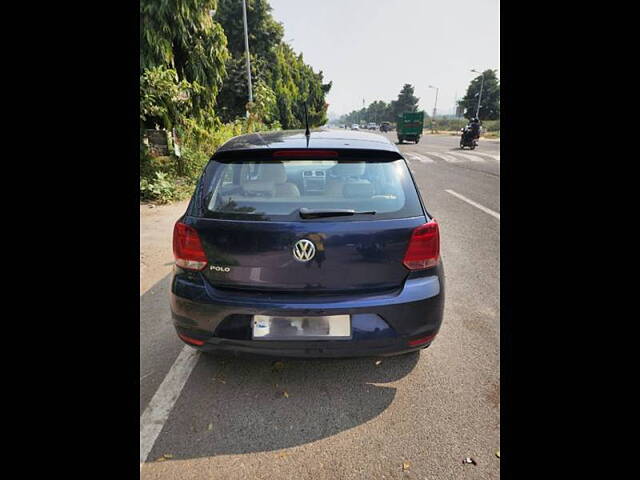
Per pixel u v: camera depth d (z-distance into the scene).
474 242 5.05
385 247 2.00
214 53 10.76
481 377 2.38
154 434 1.96
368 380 2.37
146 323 3.04
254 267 2.01
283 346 1.99
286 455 1.85
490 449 1.87
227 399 2.21
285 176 2.18
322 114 39.31
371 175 2.19
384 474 1.75
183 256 2.11
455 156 19.36
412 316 2.03
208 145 11.10
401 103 104.81
